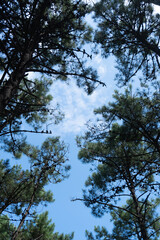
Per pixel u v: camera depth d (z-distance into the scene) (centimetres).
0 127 429
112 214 912
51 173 696
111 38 785
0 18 486
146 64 820
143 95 723
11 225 748
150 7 765
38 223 895
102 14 770
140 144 807
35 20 527
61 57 716
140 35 728
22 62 505
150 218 834
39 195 799
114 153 802
